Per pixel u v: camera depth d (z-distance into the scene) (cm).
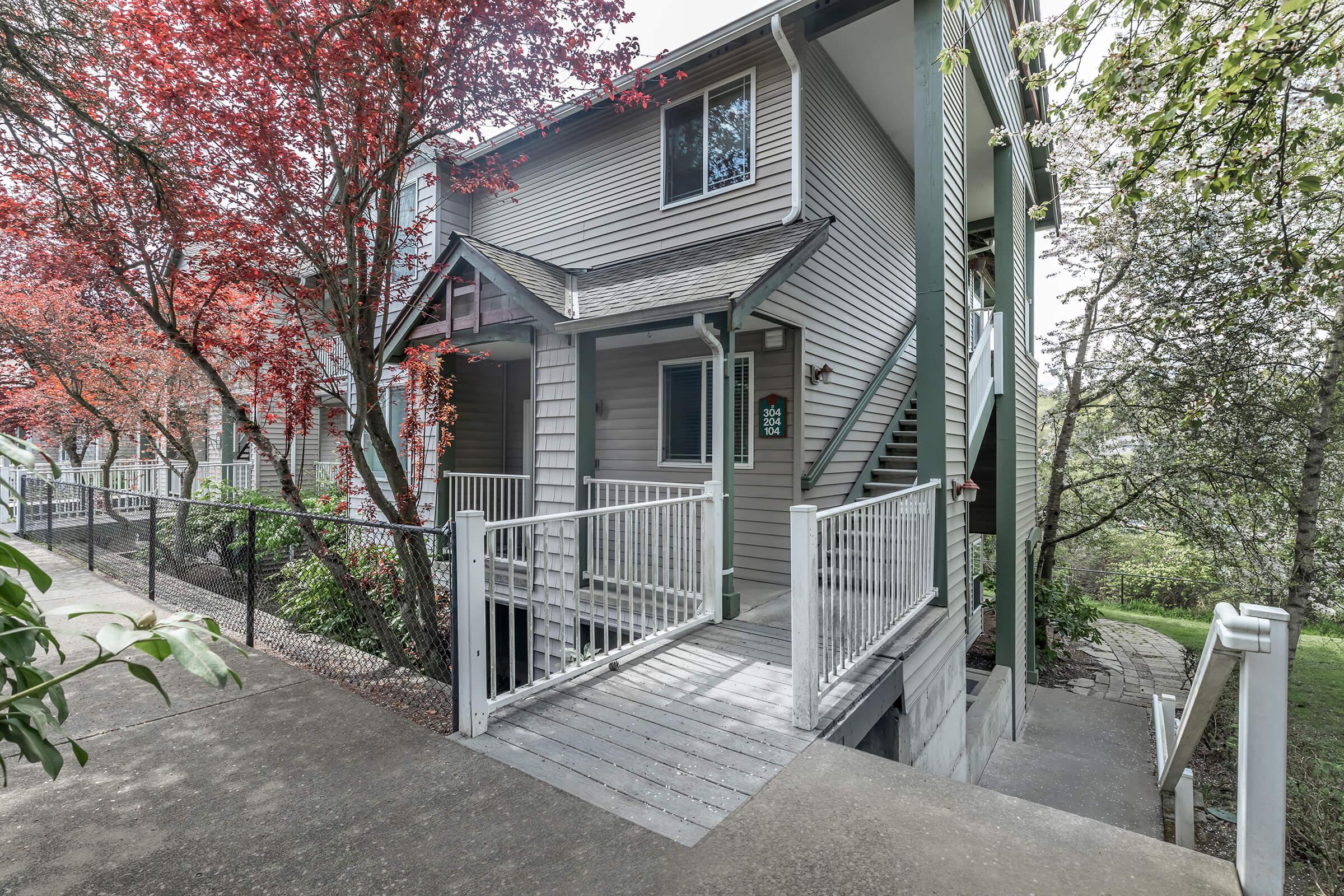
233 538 789
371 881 190
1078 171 532
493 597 304
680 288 534
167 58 395
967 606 608
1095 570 1778
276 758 270
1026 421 1006
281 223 453
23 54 370
